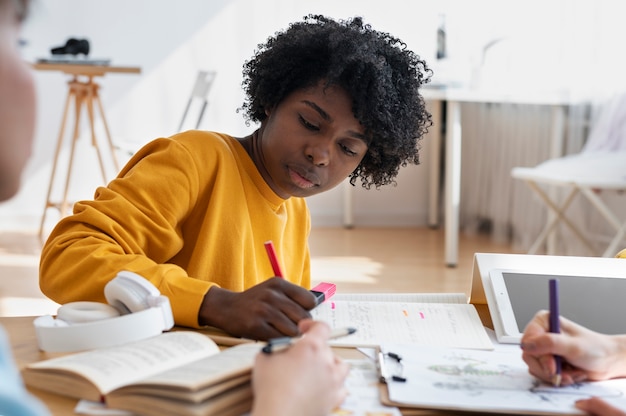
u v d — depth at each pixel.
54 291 1.08
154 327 0.92
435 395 0.79
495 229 4.37
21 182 0.46
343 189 4.82
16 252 3.93
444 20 4.12
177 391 0.70
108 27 4.57
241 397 0.73
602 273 1.12
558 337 0.85
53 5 4.51
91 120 4.05
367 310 1.09
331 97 1.22
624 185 3.02
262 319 0.94
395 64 1.32
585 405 0.77
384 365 0.87
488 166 4.45
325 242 4.34
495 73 3.71
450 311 1.11
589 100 3.59
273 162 1.29
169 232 1.18
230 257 1.27
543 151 3.97
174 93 4.65
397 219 4.88
